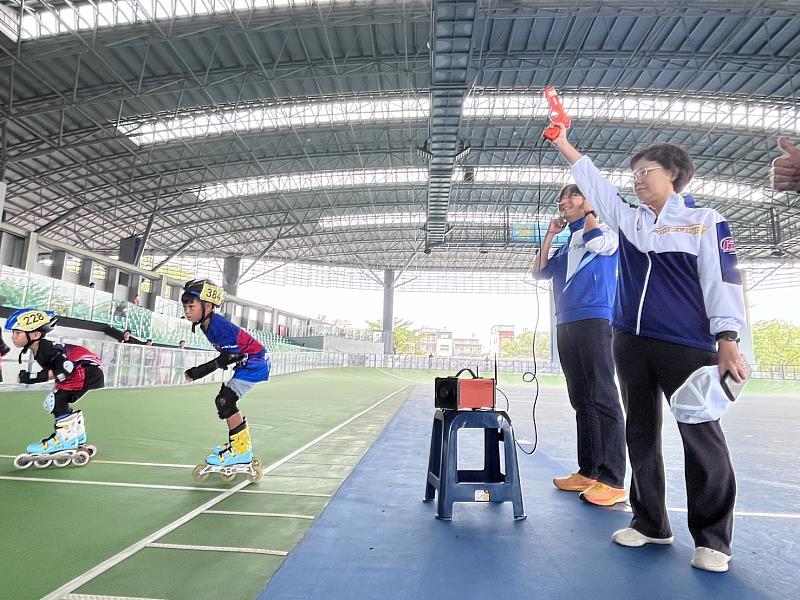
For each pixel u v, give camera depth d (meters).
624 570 2.07
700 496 2.15
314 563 2.08
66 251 23.48
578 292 3.52
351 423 7.62
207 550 2.21
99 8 16.30
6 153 21.44
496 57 18.36
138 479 3.56
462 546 2.32
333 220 40.28
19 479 3.43
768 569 2.11
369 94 21.20
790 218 33.53
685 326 2.25
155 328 23.56
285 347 39.34
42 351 3.79
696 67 18.72
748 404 18.78
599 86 20.34
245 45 18.36
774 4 14.86
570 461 4.78
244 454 3.54
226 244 44.59
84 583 1.85
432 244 35.06
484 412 2.88
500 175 29.80
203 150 26.66
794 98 19.31
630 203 2.50
